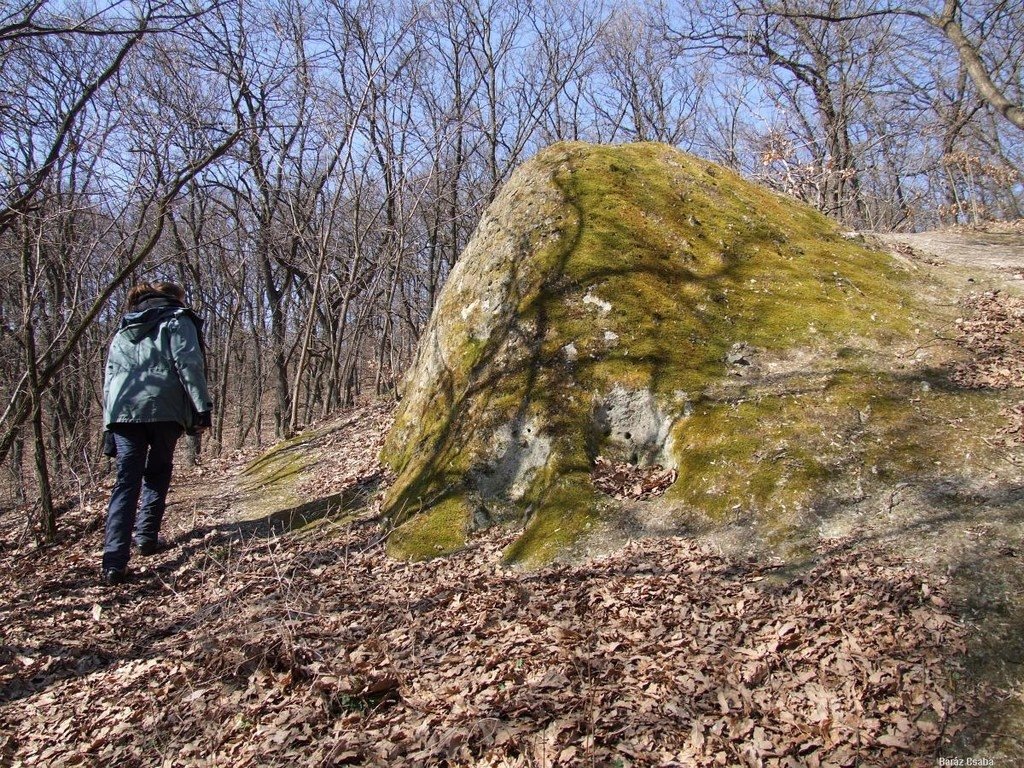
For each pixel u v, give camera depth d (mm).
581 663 3088
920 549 3520
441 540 4828
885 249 7199
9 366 10297
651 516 4406
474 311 6535
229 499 6941
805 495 4121
